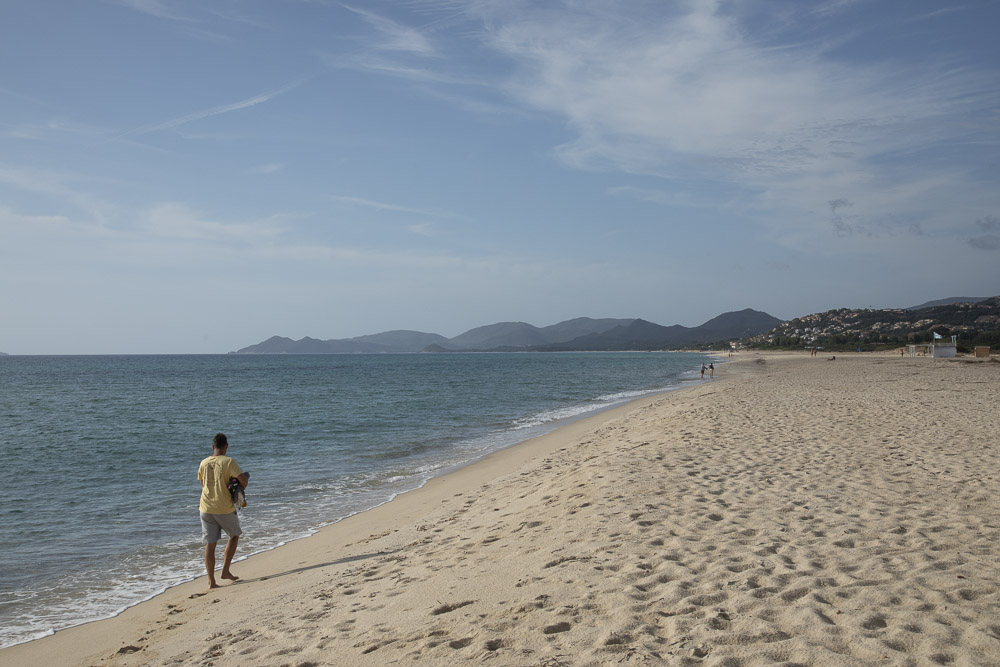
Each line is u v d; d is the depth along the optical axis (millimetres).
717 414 17125
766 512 6684
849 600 4098
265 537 8984
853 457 9859
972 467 8688
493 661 3619
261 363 145250
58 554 8398
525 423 22734
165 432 21734
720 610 4066
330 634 4590
